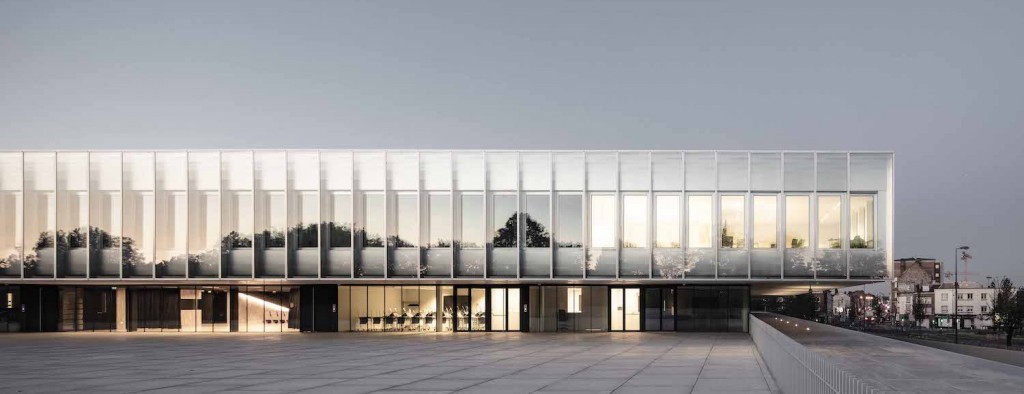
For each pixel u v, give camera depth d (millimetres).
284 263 45938
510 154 46250
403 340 40750
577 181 46188
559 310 49375
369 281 46875
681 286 49094
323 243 46062
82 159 46781
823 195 45531
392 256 46000
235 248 46094
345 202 46312
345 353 31141
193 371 23406
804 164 45562
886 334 100812
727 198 45938
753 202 45812
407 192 46344
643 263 45812
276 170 46312
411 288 50219
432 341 39750
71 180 46781
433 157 46344
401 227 46250
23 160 46938
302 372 22984
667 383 19609
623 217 46125
